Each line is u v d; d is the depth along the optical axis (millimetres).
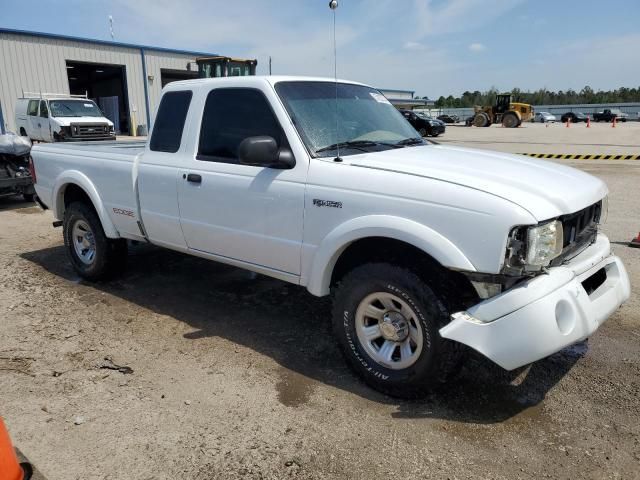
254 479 2643
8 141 9438
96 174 5098
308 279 3637
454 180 3027
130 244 6863
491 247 2803
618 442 2893
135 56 31188
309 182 3486
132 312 4730
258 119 3842
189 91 4344
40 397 3371
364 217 3195
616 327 4309
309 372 3684
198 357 3906
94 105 21578
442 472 2680
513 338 2771
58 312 4734
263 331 4348
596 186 3516
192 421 3119
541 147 21234
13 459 2508
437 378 3115
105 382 3559
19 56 26281
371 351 3410
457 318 2904
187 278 5609
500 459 2771
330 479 2641
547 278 2869
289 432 3010
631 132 33312
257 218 3795
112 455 2824
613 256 3527
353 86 4547
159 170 4453
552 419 3109
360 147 3854
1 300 5012
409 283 3090
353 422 3098
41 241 7324
